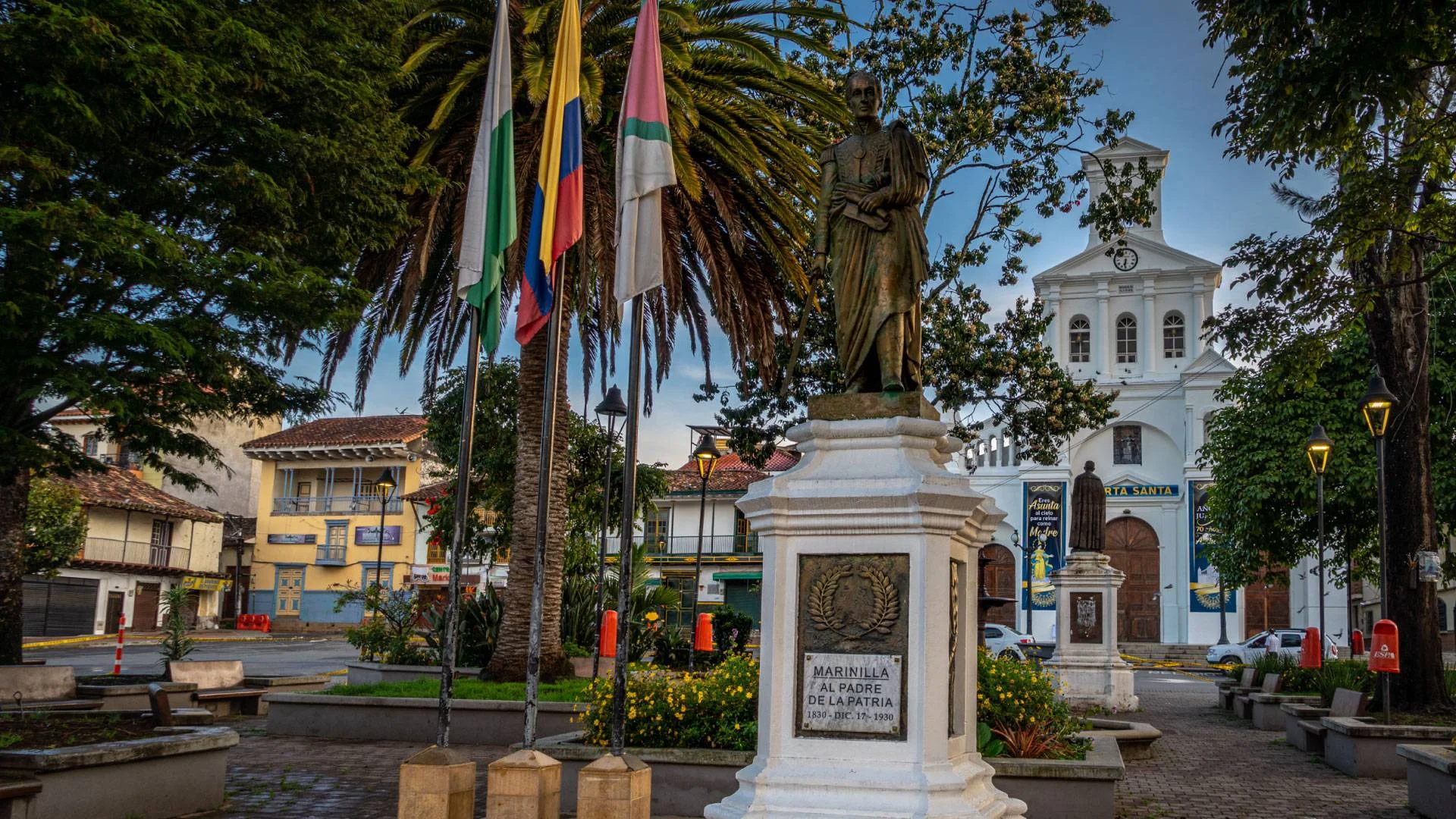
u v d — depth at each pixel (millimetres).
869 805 5633
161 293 11117
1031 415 21516
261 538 53844
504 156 8938
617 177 7938
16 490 14383
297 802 9531
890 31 20094
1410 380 14773
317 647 39688
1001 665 10031
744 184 16047
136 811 8375
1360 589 43500
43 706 11922
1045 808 8508
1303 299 12992
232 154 11703
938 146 19359
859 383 6559
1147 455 47469
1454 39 10484
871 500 5906
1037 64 19984
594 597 20594
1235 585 30297
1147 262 48125
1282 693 18141
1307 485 26281
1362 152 12266
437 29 15906
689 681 10133
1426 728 12133
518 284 14461
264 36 11188
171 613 17797
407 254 16125
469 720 13734
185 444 11680
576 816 8883
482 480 26516
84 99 10016
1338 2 9727
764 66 14727
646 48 8031
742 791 5984
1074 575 19891
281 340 12953
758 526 6270
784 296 17484
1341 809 10172
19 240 9383
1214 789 11312
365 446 52062
